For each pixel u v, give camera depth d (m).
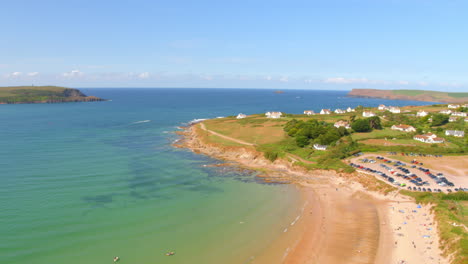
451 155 108.38
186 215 65.75
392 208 69.75
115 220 61.47
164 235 57.00
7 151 109.69
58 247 51.06
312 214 68.31
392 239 56.50
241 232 59.56
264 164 110.06
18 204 65.75
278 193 81.00
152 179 87.56
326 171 96.38
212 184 86.50
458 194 71.56
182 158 114.25
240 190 82.56
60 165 95.19
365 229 60.84
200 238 56.62
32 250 49.78
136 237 55.72
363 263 49.62
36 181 79.81
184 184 85.19
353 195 79.62
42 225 57.66
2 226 56.47
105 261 48.25
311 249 53.97
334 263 49.81
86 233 55.94
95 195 73.19
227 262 49.53
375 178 85.94
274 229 61.12
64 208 65.12
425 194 73.31
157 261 48.94
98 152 115.12
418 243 54.22
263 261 50.16
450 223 57.34
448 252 49.50
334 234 59.19
